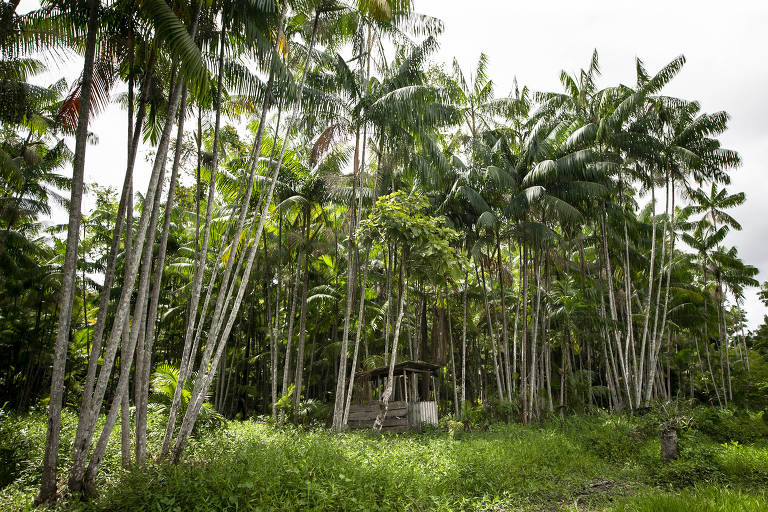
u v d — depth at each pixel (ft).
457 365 95.96
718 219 94.53
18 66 37.40
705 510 21.02
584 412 67.51
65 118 31.45
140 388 29.01
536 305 64.34
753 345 146.51
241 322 86.43
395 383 73.51
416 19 46.24
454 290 72.02
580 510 24.63
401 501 22.72
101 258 81.00
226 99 40.60
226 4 31.24
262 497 20.07
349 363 78.74
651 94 65.72
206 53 32.19
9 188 67.36
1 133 57.31
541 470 32.73
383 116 47.39
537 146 63.82
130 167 28.17
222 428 44.98
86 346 88.58
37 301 82.12
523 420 58.54
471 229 66.23
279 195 59.52
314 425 58.54
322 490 21.11
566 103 67.46
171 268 72.74
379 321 82.28
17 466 29.07
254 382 97.91
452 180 62.64
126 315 25.94
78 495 22.66
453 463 29.91
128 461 26.81
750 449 36.73
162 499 19.13
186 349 31.09
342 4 40.57
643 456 37.73
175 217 77.87
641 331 88.17
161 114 35.37
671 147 64.90
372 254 75.87
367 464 26.48
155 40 27.25
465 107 66.90
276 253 72.13
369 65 52.70
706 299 92.43
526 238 62.49
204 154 44.09
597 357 95.76
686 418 48.32
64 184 73.51
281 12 33.47
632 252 78.28
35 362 83.97
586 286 78.18
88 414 24.27
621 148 66.64
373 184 57.47
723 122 63.82
